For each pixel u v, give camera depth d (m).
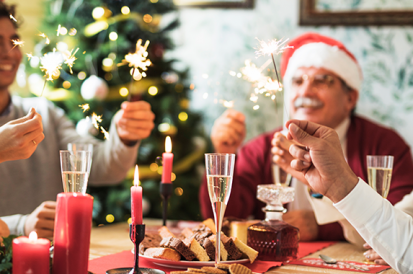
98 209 2.28
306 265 0.93
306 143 0.77
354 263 0.96
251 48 2.77
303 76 1.66
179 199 2.43
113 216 2.27
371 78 2.50
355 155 1.69
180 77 2.54
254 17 2.76
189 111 2.60
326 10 2.58
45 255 0.59
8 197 1.70
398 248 0.75
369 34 2.50
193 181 2.51
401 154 1.66
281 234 0.96
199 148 2.58
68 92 2.25
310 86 1.65
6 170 1.70
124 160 1.63
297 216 1.34
